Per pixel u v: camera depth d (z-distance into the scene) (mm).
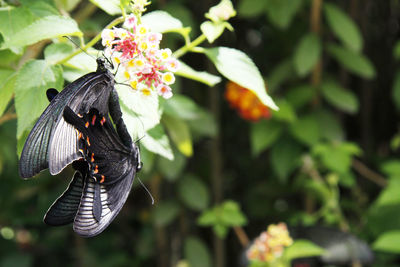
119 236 1303
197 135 970
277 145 1056
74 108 680
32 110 726
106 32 712
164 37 948
